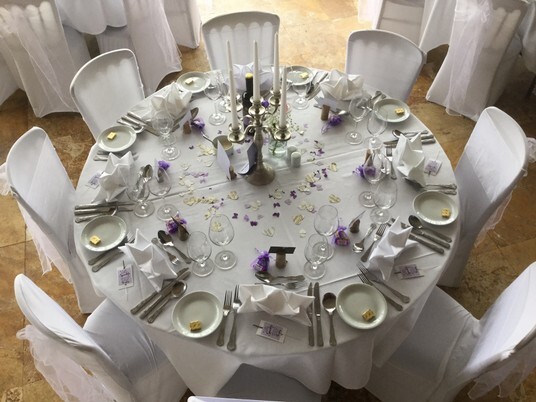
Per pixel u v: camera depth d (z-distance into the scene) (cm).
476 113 360
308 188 208
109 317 203
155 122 219
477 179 226
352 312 169
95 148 226
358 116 231
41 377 243
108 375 178
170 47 385
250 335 165
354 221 188
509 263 283
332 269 180
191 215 199
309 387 184
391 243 180
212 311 170
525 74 395
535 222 304
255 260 183
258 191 208
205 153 224
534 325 150
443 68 356
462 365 187
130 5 326
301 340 164
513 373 185
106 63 260
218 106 245
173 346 172
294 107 244
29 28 314
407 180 210
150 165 215
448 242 187
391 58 276
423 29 372
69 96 362
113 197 203
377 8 387
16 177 204
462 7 320
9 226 305
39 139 221
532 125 361
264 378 184
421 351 191
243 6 472
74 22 345
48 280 279
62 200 231
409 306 170
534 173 327
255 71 174
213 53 297
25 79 346
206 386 185
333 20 457
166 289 175
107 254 187
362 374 181
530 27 321
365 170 203
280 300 164
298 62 417
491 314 188
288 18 458
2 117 371
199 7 468
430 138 226
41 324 158
